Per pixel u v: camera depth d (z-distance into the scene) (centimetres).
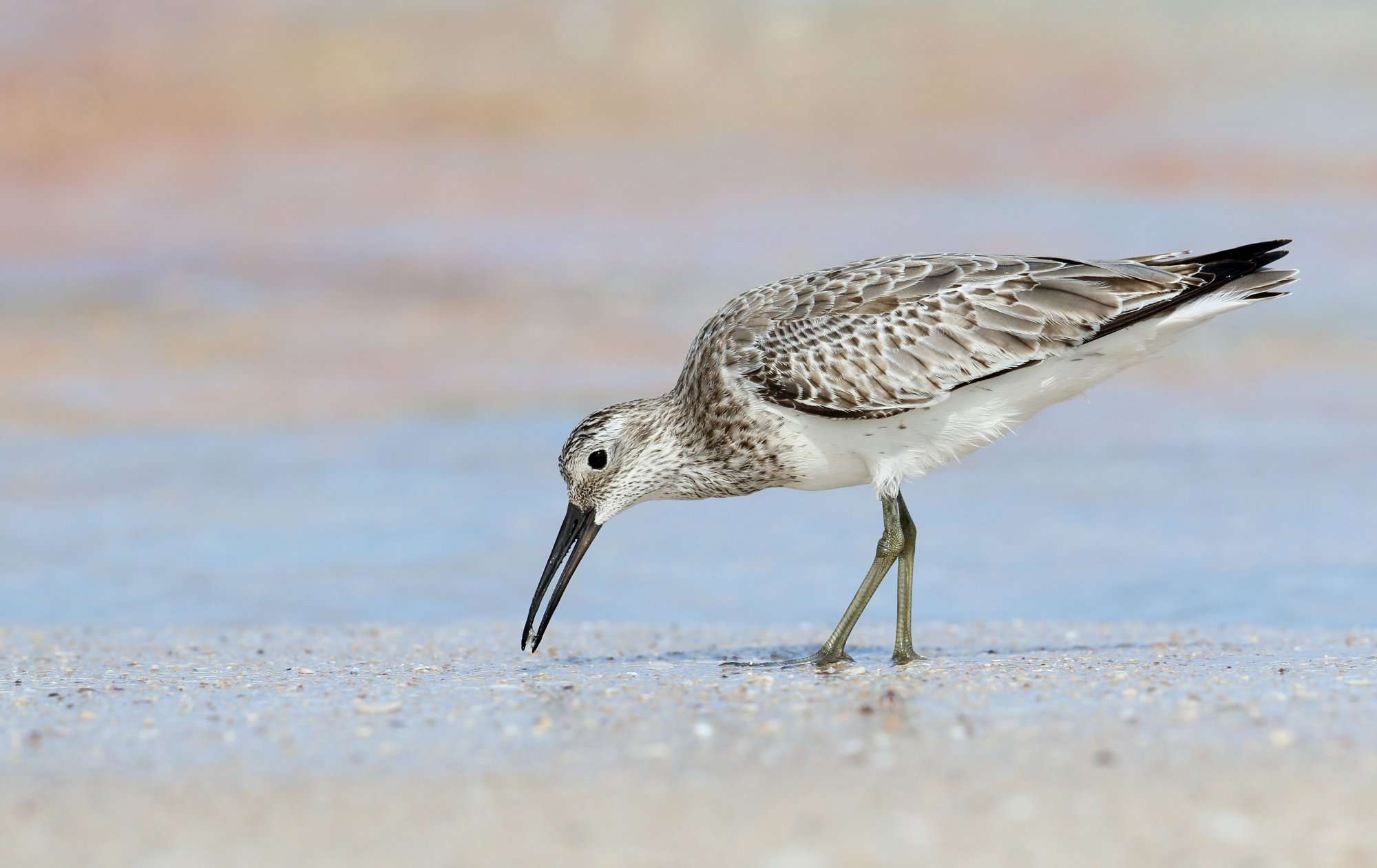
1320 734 782
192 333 2383
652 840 653
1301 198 3019
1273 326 2294
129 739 814
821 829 661
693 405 1104
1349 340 2231
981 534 1561
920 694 904
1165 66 3797
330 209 3062
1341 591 1332
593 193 3175
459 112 3556
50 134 3341
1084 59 3812
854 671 1015
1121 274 1051
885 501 1089
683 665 1083
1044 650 1139
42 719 864
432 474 1778
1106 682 927
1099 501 1650
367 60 3603
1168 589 1366
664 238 2873
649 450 1116
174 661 1102
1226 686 909
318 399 2084
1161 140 3425
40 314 2450
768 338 1077
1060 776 721
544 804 696
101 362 2239
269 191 3169
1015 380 1058
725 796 704
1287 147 3328
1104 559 1462
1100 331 1045
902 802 691
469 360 2262
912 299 1064
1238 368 2139
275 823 677
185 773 747
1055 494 1683
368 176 3269
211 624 1295
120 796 713
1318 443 1828
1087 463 1795
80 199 3120
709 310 2489
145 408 2034
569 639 1227
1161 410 1981
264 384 2148
